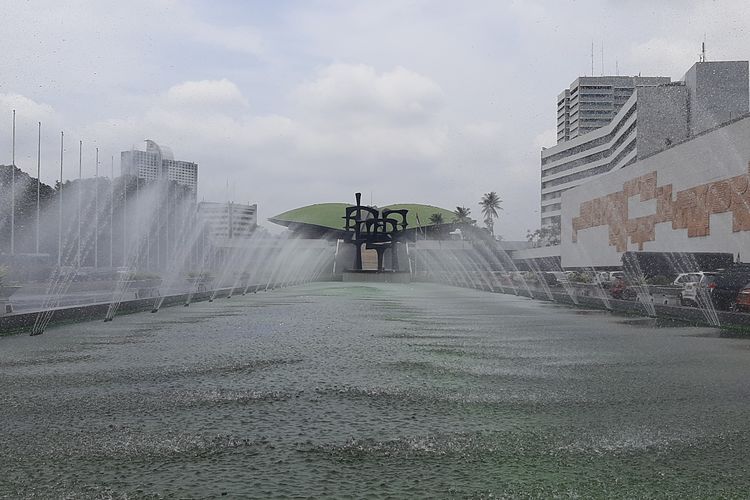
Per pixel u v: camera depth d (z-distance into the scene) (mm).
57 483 3891
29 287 30312
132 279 32250
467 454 4520
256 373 8148
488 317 18828
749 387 7246
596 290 30984
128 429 5246
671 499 3621
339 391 6918
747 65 53344
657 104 61062
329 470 4145
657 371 8406
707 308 19844
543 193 110562
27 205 42500
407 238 75938
